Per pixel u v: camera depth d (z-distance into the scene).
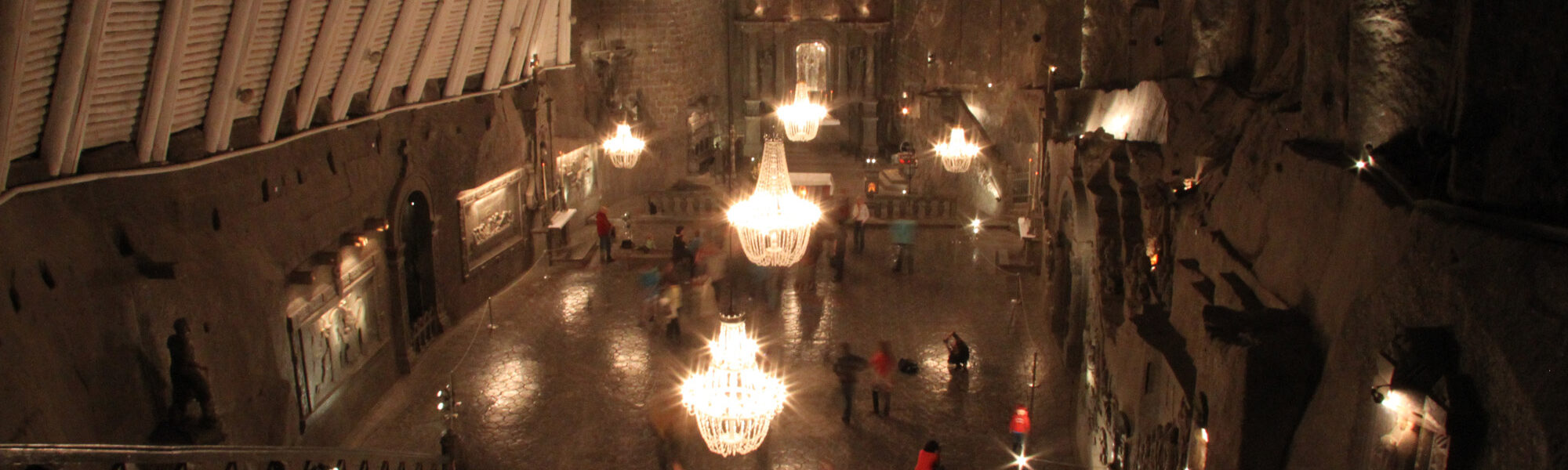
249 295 11.80
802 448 13.50
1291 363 7.09
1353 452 6.35
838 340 17.42
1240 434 7.18
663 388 15.48
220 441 10.37
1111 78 18.25
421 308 17.61
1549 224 5.32
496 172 19.72
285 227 12.82
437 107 17.27
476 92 18.02
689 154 30.98
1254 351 7.14
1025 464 12.95
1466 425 5.25
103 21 8.30
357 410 14.66
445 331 17.89
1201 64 14.70
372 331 15.39
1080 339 15.35
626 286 20.50
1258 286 8.58
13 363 8.12
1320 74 8.88
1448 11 6.90
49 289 8.88
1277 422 7.14
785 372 16.03
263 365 12.06
